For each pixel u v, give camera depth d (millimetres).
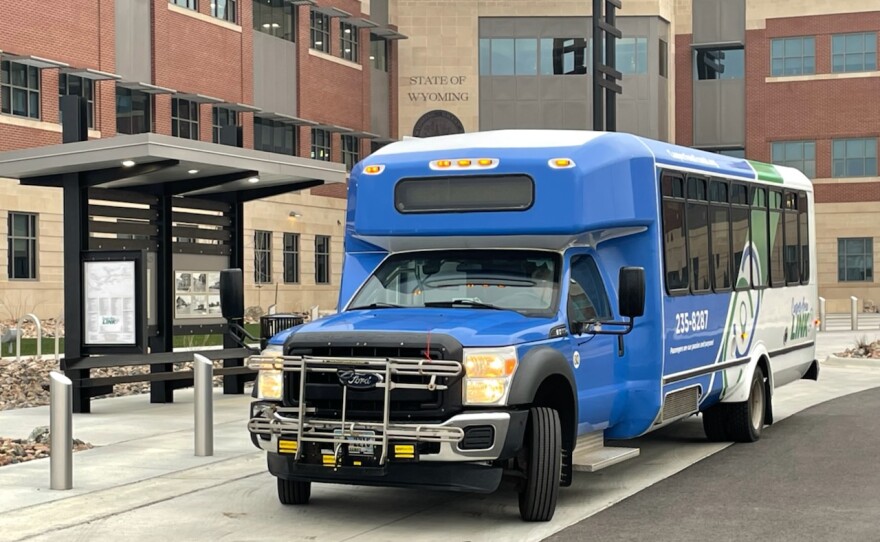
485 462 8586
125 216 17094
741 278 13531
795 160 61594
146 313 16094
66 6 40250
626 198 10375
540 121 60656
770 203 14805
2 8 37656
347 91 57938
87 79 41156
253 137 50750
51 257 40406
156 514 9453
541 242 9898
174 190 17734
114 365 16297
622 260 10867
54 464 10469
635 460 12258
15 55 37656
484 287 9805
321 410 8680
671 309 11234
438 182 9992
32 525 9055
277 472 8938
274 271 52531
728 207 13195
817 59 61062
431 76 61125
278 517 9336
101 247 17062
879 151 59938
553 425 8945
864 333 36000
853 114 60406
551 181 9680
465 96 60938
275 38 52719
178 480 11008
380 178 10180
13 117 38000
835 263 60656
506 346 8539
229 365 19219
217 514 9453
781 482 10750
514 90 60781
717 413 13422
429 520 9188
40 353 23688
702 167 12305
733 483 10742
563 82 60594
